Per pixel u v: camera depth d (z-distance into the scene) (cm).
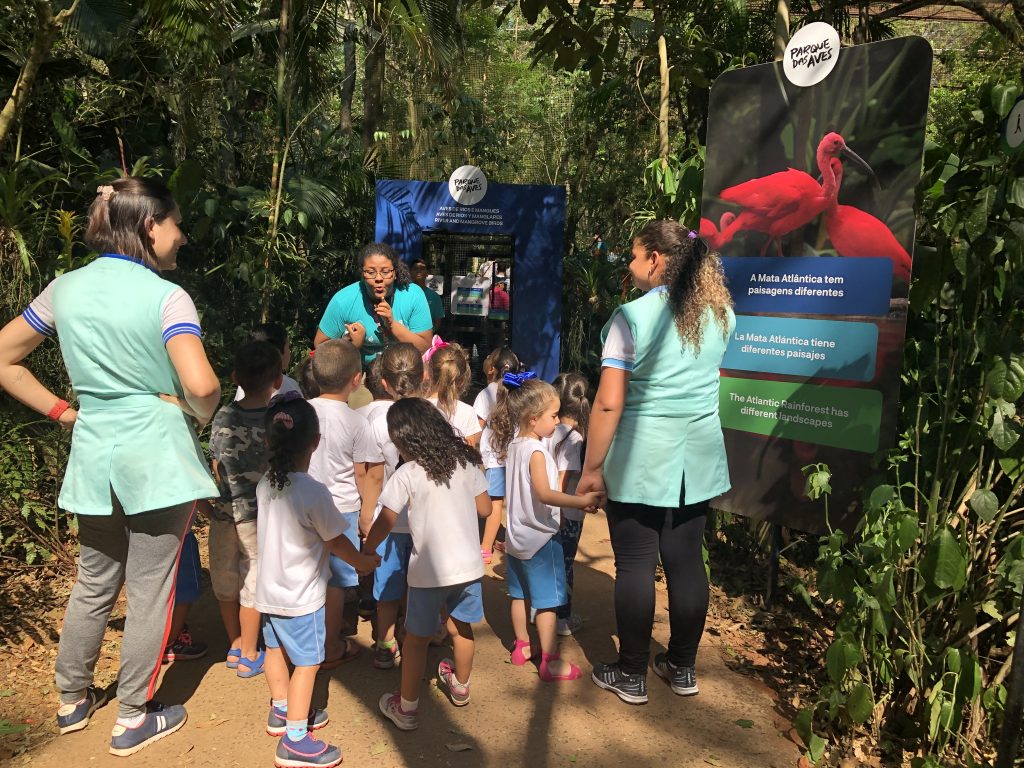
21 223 425
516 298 765
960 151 281
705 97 768
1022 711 209
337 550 255
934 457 292
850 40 576
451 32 755
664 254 283
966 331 271
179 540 257
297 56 641
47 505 412
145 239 252
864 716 251
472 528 278
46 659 319
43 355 414
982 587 269
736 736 278
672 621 301
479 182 748
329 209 629
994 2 519
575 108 963
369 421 333
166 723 267
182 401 255
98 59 547
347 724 277
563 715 288
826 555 278
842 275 327
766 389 358
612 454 289
